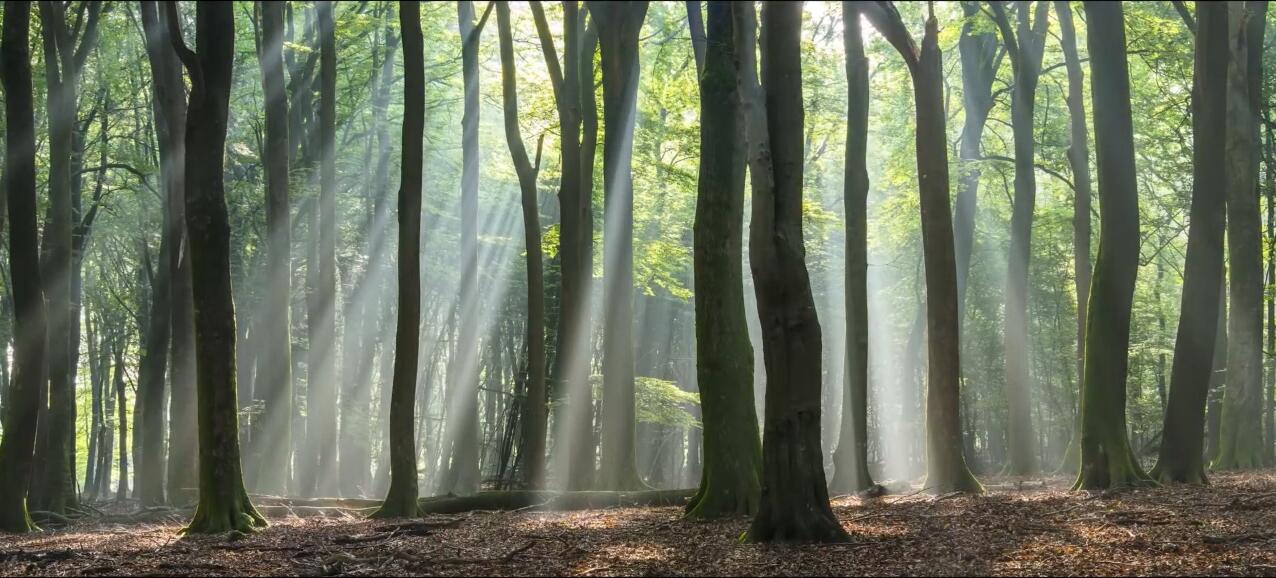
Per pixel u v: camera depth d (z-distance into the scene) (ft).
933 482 61.05
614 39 75.41
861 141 67.72
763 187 36.88
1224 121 55.62
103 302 116.06
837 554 34.12
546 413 74.79
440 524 47.98
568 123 76.74
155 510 68.28
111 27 95.20
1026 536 37.58
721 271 50.83
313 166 98.53
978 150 94.43
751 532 37.91
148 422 84.07
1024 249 86.33
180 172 75.25
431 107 113.80
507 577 31.50
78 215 93.30
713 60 50.65
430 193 120.98
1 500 55.36
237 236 103.45
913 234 114.01
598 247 104.63
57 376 67.51
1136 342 116.06
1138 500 47.80
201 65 48.01
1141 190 111.34
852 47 67.46
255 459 91.61
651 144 95.04
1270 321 94.17
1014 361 85.66
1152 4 101.60
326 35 84.99
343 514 60.85
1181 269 131.95
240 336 102.06
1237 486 53.67
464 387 84.33
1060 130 109.09
